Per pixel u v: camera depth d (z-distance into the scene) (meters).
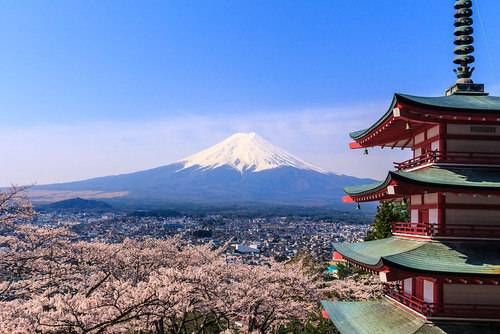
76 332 16.08
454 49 21.05
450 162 17.50
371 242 21.25
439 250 16.31
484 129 17.78
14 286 22.67
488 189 15.32
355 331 17.91
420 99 17.75
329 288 34.59
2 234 24.09
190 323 33.47
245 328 28.31
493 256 15.78
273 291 28.08
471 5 20.89
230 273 27.95
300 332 33.75
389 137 22.31
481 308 15.88
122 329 18.67
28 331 13.56
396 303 19.03
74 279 25.86
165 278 17.03
